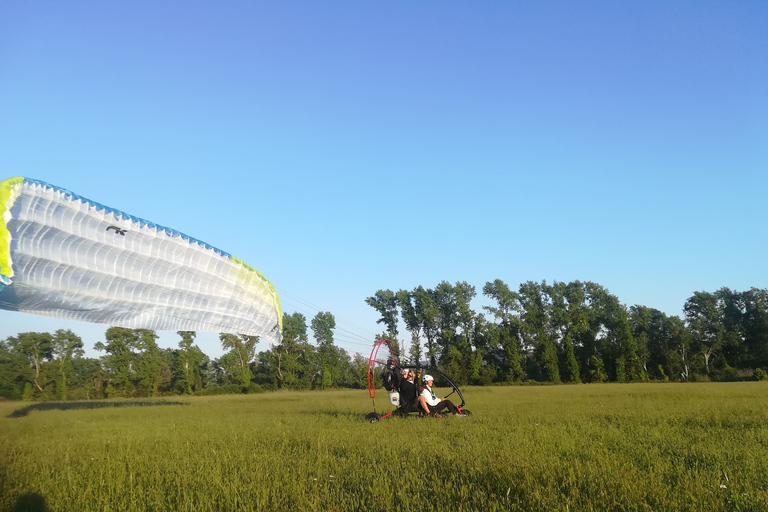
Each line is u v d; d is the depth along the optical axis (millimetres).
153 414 21219
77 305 19438
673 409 17250
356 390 58875
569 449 9305
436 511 6070
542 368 75438
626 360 72500
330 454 9656
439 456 8867
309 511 6141
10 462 10016
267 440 11719
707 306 79250
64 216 17969
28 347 30281
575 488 6543
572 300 76375
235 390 57562
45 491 7734
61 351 31719
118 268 20078
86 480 8445
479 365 70125
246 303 25812
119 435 13695
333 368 66750
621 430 11812
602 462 7844
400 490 6645
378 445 10258
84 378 42188
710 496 6176
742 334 78562
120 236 19797
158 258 21156
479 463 8008
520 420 14422
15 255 17047
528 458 8305
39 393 30484
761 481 6898
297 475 7949
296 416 18141
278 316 28312
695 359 77688
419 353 72375
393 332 74125
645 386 48000
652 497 6172
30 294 18016
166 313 22562
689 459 8414
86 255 18984
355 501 6445
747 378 75062
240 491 7102
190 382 57062
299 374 68250
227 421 17047
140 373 46969
